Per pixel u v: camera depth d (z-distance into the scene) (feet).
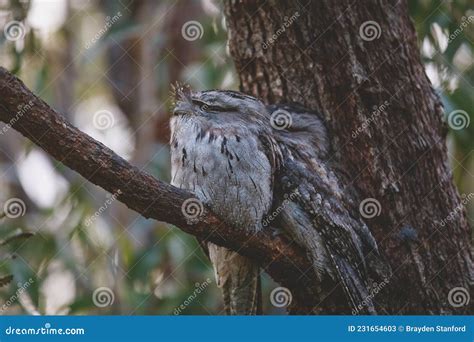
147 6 33.14
